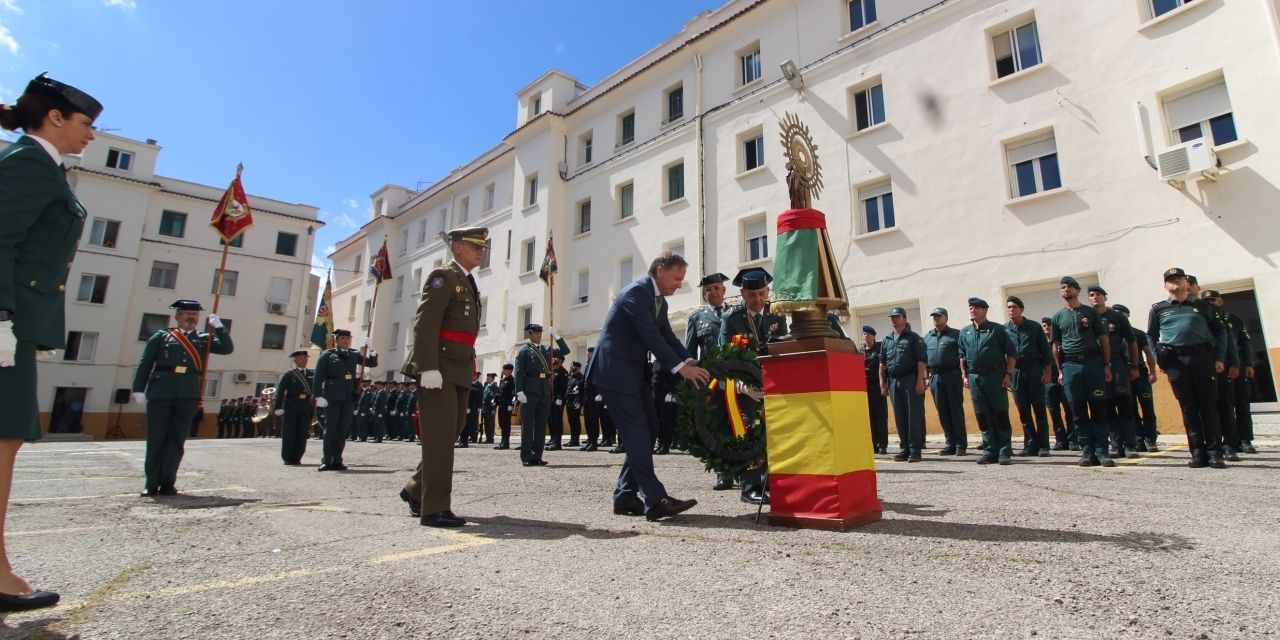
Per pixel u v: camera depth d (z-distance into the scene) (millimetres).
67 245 2666
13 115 2607
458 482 6523
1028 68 14414
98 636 2064
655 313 4328
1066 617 2078
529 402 9289
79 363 32719
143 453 13109
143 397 5820
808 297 3707
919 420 8477
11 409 2377
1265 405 10617
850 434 3727
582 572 2760
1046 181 13969
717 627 2064
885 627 2027
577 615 2205
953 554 2924
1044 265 13484
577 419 14648
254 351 38188
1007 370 7844
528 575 2727
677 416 4238
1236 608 2127
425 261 35625
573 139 26891
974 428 13703
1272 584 2375
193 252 37156
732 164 20297
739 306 5652
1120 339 7863
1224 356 7066
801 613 2176
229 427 32281
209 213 38062
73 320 32938
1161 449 9195
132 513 4582
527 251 27625
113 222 34781
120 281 34375
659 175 22609
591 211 25172
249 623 2174
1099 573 2561
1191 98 12195
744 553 3049
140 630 2115
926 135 15797
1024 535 3275
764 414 3963
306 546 3381
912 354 8625
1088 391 6918
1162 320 6820
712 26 21828
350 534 3709
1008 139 14430
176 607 2350
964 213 14859
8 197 2348
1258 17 11383
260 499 5355
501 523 4043
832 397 3633
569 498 5254
